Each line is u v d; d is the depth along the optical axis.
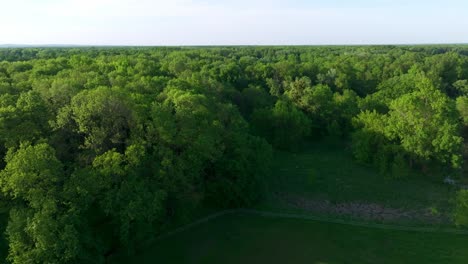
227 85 93.19
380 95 94.62
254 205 57.31
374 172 69.31
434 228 52.03
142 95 54.31
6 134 39.84
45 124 43.69
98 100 43.78
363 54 185.00
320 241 48.53
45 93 49.12
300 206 58.34
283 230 51.09
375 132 69.81
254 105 91.94
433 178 65.81
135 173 41.62
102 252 40.78
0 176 35.91
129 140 44.41
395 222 53.78
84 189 36.72
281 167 72.50
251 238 48.84
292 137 81.12
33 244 35.09
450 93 118.12
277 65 117.19
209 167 55.56
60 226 34.72
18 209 36.44
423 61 145.38
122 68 79.62
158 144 46.44
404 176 65.06
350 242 48.44
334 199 60.44
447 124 62.22
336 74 114.25
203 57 152.25
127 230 39.34
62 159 42.84
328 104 89.31
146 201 40.69
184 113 49.62
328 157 78.56
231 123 60.50
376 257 45.06
